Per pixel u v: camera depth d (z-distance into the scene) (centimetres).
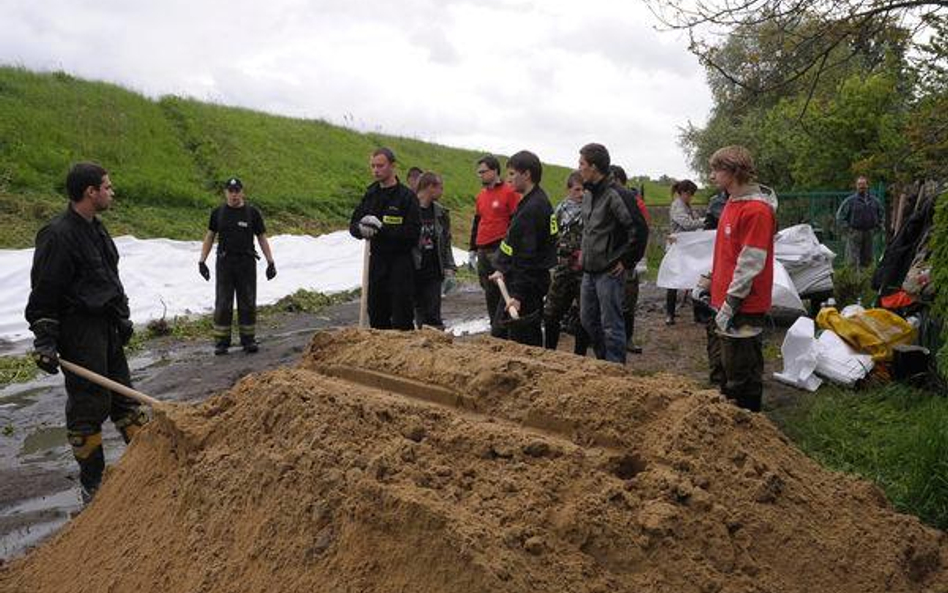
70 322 518
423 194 880
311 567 274
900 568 304
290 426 324
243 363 982
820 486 331
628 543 271
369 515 270
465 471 295
